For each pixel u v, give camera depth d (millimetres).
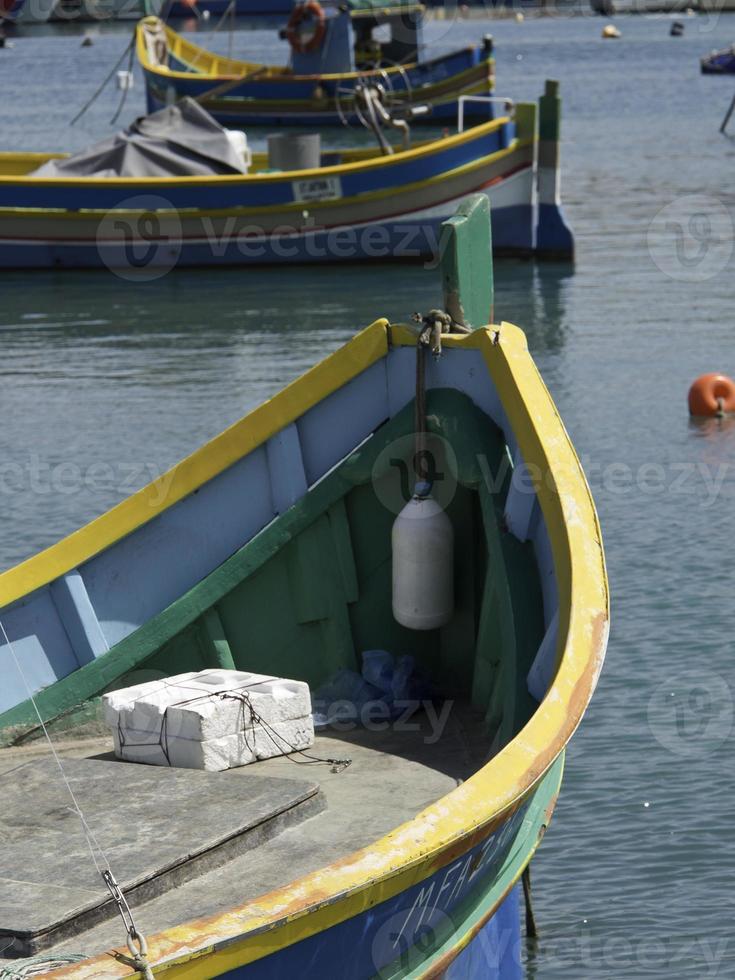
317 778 17062
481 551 20109
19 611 19391
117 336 66125
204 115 78375
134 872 13750
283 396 19938
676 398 53375
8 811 15273
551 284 73812
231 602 20109
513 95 158625
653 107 145750
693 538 39219
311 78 129875
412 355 19875
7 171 79562
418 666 20453
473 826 13078
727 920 22828
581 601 16000
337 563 20125
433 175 76062
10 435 50000
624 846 25000
